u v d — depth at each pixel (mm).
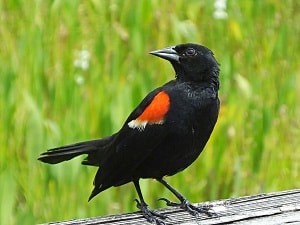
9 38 11570
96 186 9359
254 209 7902
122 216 8055
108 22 12219
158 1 12164
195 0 12672
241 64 12562
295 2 13406
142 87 11602
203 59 9484
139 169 9336
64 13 11836
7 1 11781
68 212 11039
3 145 11086
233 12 12828
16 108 11156
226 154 11742
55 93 11539
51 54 11672
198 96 9281
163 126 9125
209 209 8008
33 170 11000
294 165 11891
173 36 12039
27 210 10828
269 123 12008
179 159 9320
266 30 13055
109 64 11859
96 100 11539
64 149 9984
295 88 12680
